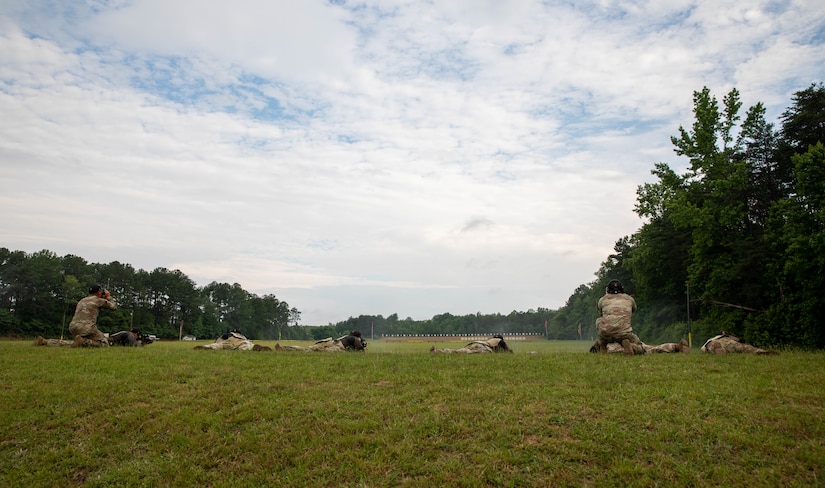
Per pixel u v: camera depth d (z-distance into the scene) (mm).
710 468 7871
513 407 10406
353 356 17234
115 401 11203
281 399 11258
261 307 148125
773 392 10938
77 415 10609
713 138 33125
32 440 9680
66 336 88312
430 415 10133
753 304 31859
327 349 20219
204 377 13086
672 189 35469
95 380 12672
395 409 10555
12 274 84500
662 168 35469
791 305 27734
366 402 11008
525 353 18375
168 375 13234
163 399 11367
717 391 11008
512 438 9078
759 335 29281
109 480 8422
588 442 8766
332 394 11586
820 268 25391
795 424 9109
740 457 8180
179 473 8531
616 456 8344
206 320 127250
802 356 16250
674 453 8359
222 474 8516
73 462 8969
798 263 25875
